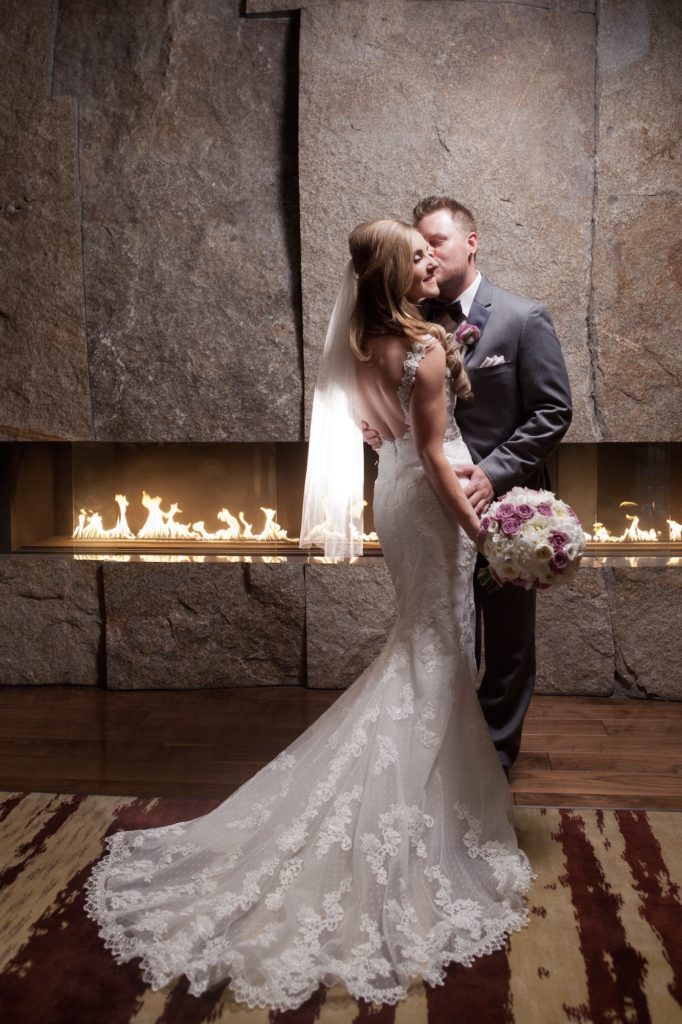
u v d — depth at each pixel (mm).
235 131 3449
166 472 3758
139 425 3537
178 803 2477
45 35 3443
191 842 2117
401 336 2023
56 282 3504
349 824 1936
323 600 3516
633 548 3590
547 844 2248
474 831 2051
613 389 3406
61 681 3648
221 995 1673
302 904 1833
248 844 2041
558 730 3102
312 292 3410
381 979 1691
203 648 3570
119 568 3549
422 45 3340
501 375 2496
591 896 1998
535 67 3328
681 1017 1593
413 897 1880
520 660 2578
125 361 3520
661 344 3381
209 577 3545
